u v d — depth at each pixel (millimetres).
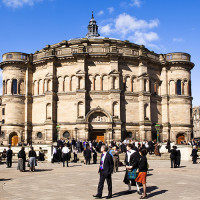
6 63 71500
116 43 72812
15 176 26781
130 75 69000
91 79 67438
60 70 68938
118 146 51688
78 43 72562
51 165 37781
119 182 23016
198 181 23062
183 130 71188
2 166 37156
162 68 73875
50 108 66938
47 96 67375
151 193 18125
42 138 68000
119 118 65438
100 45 70000
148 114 68188
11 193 18328
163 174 27750
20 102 70562
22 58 71938
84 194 18000
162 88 73250
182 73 73500
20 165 30344
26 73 71938
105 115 66125
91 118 65875
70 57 67500
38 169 32938
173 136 71062
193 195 17281
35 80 72188
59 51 69250
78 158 45188
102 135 66188
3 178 25391
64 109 67250
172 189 19391
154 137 69562
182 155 44281
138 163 17750
